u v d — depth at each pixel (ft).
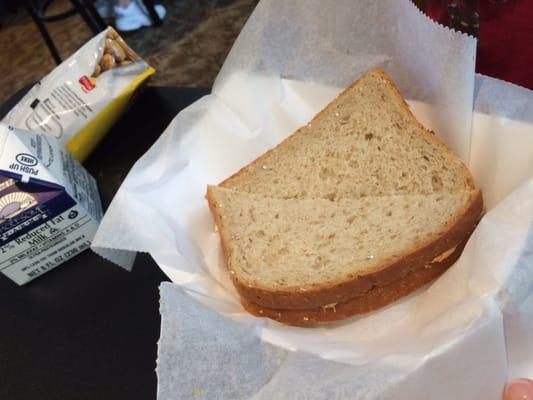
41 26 1.75
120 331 0.66
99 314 0.68
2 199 0.67
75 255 0.75
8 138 0.68
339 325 0.64
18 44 2.14
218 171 0.75
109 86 0.83
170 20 2.02
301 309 0.63
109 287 0.71
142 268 0.72
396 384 0.46
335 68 0.76
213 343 0.50
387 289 0.63
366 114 0.75
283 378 0.48
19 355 0.66
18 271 0.71
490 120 0.64
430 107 0.72
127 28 2.00
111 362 0.64
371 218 0.68
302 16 0.71
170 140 0.71
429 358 0.46
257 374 0.50
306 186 0.74
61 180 0.69
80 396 0.62
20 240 0.68
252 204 0.72
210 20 1.98
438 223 0.64
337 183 0.73
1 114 0.93
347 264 0.64
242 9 1.99
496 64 0.87
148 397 0.60
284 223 0.71
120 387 0.62
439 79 0.66
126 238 0.62
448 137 0.70
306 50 0.75
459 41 0.60
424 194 0.68
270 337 0.53
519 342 0.52
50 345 0.67
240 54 0.76
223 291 0.66
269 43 0.74
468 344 0.47
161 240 0.64
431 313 0.57
